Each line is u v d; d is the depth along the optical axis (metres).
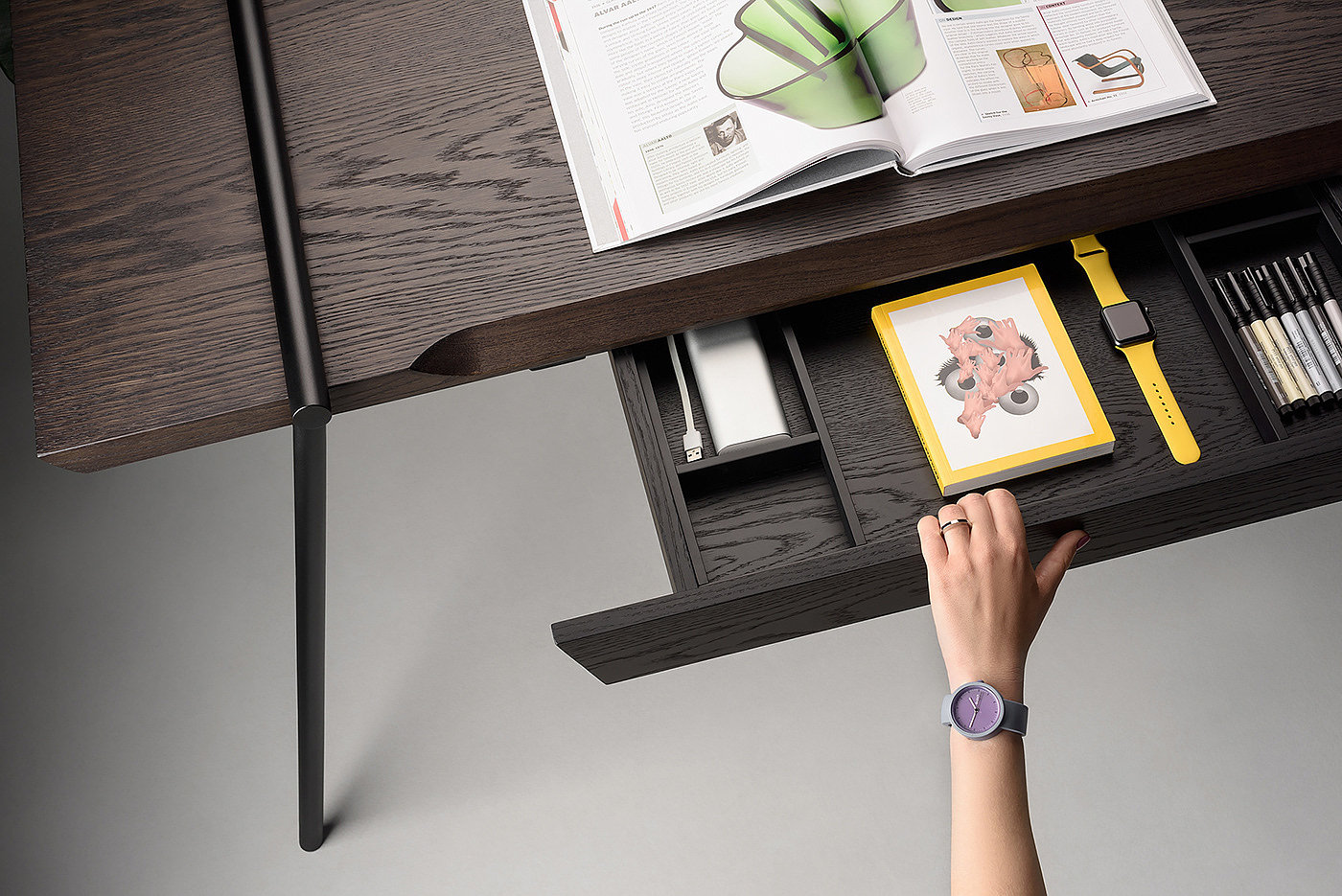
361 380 1.06
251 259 1.10
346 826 1.76
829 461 1.11
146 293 1.09
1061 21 1.15
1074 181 1.09
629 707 1.81
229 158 1.15
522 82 1.17
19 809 1.81
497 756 1.79
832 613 1.11
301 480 1.07
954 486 1.11
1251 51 1.14
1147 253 1.23
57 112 1.19
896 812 1.70
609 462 2.01
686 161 1.08
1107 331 1.18
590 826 1.73
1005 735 0.84
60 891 1.75
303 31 1.21
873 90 1.08
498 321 1.07
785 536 1.15
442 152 1.14
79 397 1.06
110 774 1.83
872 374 1.20
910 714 1.76
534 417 2.05
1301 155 1.14
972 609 0.88
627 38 1.15
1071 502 1.01
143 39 1.22
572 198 1.11
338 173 1.14
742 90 1.09
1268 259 1.23
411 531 1.97
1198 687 1.74
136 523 2.03
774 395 1.14
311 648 1.30
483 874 1.72
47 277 1.11
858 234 1.08
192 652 1.92
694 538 1.08
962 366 1.15
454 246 1.10
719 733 1.78
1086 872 1.65
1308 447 1.00
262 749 1.83
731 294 1.11
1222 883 1.62
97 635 1.94
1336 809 1.65
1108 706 1.74
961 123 1.08
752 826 1.71
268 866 1.74
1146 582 1.82
